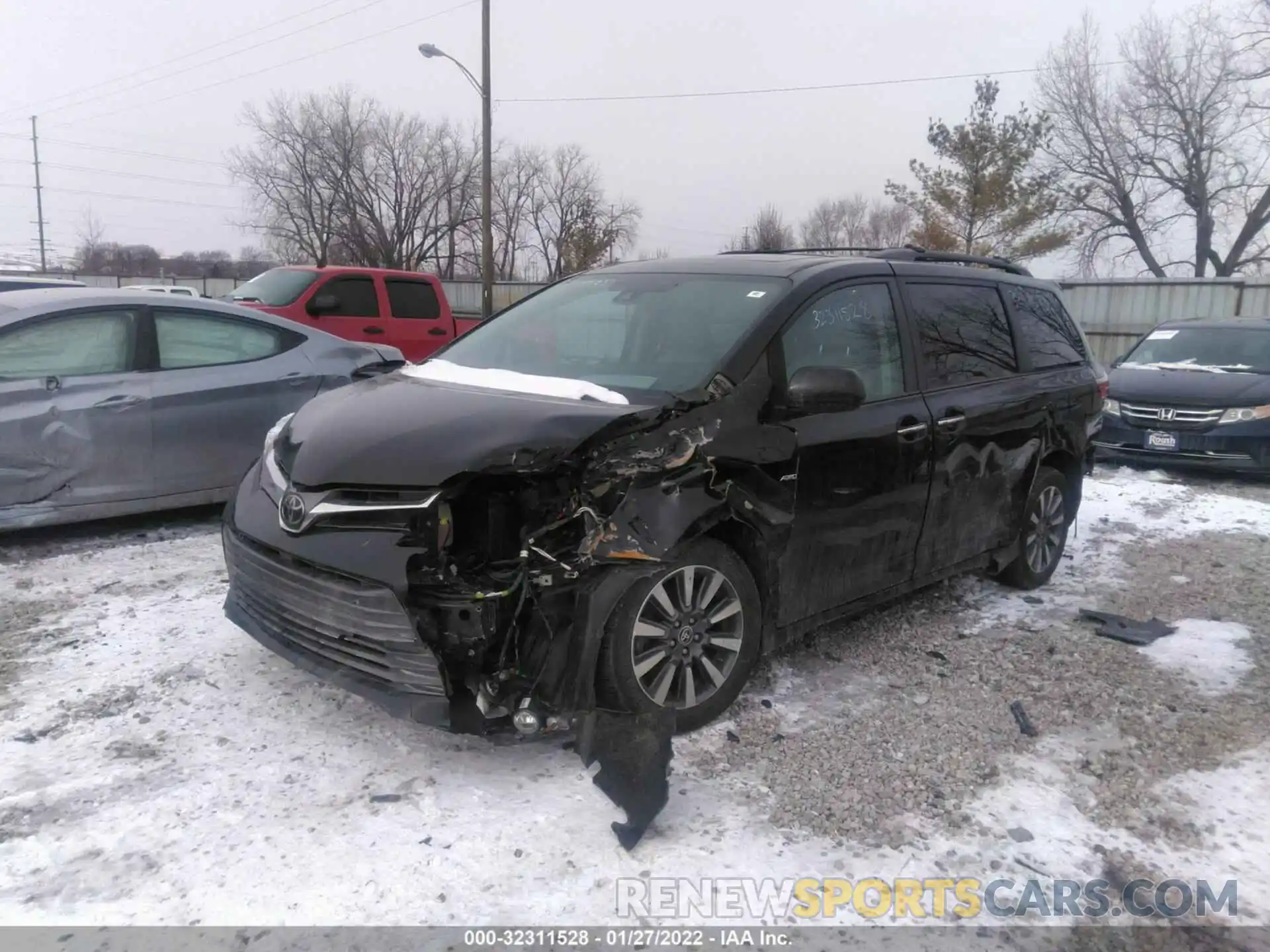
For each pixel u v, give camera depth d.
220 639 4.22
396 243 58.00
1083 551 6.44
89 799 2.96
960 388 4.64
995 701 3.92
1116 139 33.81
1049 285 5.89
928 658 4.36
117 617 4.48
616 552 3.06
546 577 3.04
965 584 5.58
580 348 4.13
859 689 3.99
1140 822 3.07
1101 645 4.61
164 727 3.42
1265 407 9.19
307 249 57.25
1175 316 20.34
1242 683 4.19
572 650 3.07
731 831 2.91
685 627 3.39
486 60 24.42
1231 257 34.16
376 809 2.95
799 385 3.58
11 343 5.28
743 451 3.46
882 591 4.31
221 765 3.18
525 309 4.74
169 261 68.31
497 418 3.23
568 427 3.16
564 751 3.33
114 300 5.68
